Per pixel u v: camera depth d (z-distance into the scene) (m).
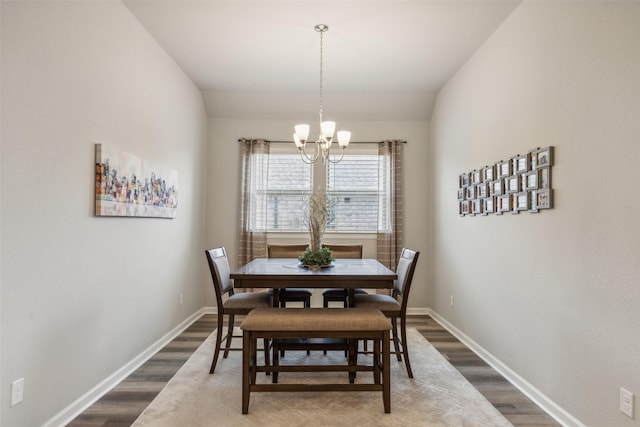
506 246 2.92
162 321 3.54
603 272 1.92
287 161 4.94
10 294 1.80
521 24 2.74
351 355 2.62
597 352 1.96
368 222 4.93
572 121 2.16
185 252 4.15
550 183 2.35
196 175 4.50
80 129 2.30
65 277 2.18
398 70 4.00
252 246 4.79
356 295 3.19
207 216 4.90
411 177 4.94
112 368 2.68
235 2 2.78
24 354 1.88
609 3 1.89
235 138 4.93
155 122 3.36
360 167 4.96
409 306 4.91
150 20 3.02
